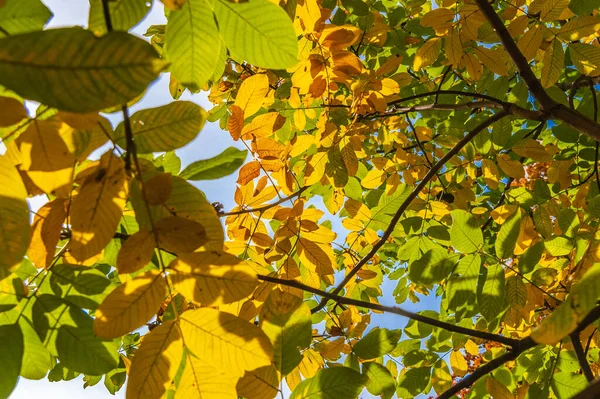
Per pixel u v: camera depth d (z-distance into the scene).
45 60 0.51
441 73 2.05
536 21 1.21
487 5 1.16
